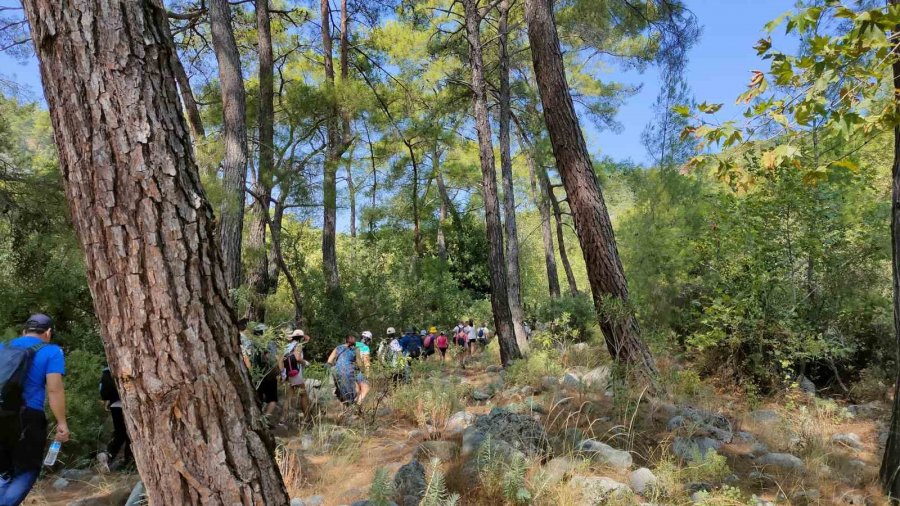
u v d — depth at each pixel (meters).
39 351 3.76
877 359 7.65
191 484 1.98
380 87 18.06
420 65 18.64
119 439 5.52
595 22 14.35
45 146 9.05
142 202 1.96
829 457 4.83
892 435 4.12
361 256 18.77
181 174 2.06
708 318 7.83
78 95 1.96
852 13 2.57
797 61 2.74
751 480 4.25
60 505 4.26
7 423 3.53
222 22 9.52
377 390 8.24
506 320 11.77
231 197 8.81
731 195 8.23
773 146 3.21
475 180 21.88
